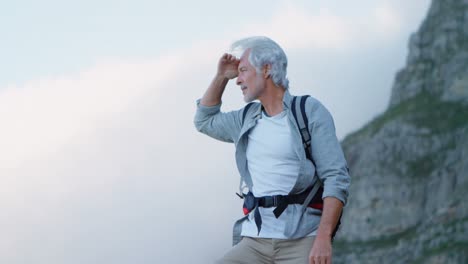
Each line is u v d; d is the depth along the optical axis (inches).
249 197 197.5
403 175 5118.1
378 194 5132.9
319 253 180.7
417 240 4623.5
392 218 4963.1
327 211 184.4
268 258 193.8
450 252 4217.5
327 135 189.5
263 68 196.7
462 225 4530.0
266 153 194.7
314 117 190.7
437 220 4650.6
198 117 212.2
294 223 189.9
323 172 188.9
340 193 185.6
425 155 5216.5
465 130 5088.6
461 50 5826.8
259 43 198.7
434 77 5895.7
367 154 5442.9
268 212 192.7
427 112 5442.9
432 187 4970.5
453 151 5083.7
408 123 5457.7
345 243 5064.0
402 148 5305.1
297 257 190.2
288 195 191.5
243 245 196.4
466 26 5969.5
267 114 199.6
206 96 212.1
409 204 4982.8
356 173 5438.0
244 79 199.2
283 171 192.7
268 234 191.9
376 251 4798.2
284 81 197.3
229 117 208.5
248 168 200.4
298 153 189.8
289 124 192.2
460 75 5718.5
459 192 4707.2
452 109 5452.8
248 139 200.5
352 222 5128.0
